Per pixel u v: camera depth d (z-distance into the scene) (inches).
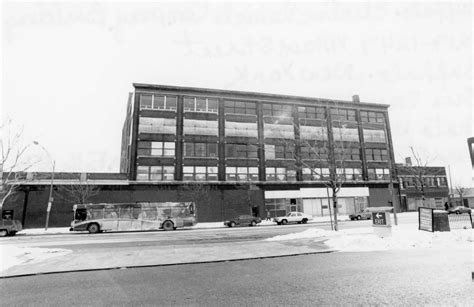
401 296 193.5
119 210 1014.4
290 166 1502.2
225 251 424.2
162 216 1039.6
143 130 1352.1
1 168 742.5
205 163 1391.5
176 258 377.1
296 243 480.4
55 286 252.2
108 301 206.1
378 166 1659.7
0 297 221.6
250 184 1403.8
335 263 313.0
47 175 1242.0
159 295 217.2
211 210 1341.0
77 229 972.6
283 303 189.0
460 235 449.7
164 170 1336.1
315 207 1488.7
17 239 747.4
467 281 223.8
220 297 207.0
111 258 388.2
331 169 698.8
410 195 1739.7
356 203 1567.4
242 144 1478.8
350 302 185.9
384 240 432.1
